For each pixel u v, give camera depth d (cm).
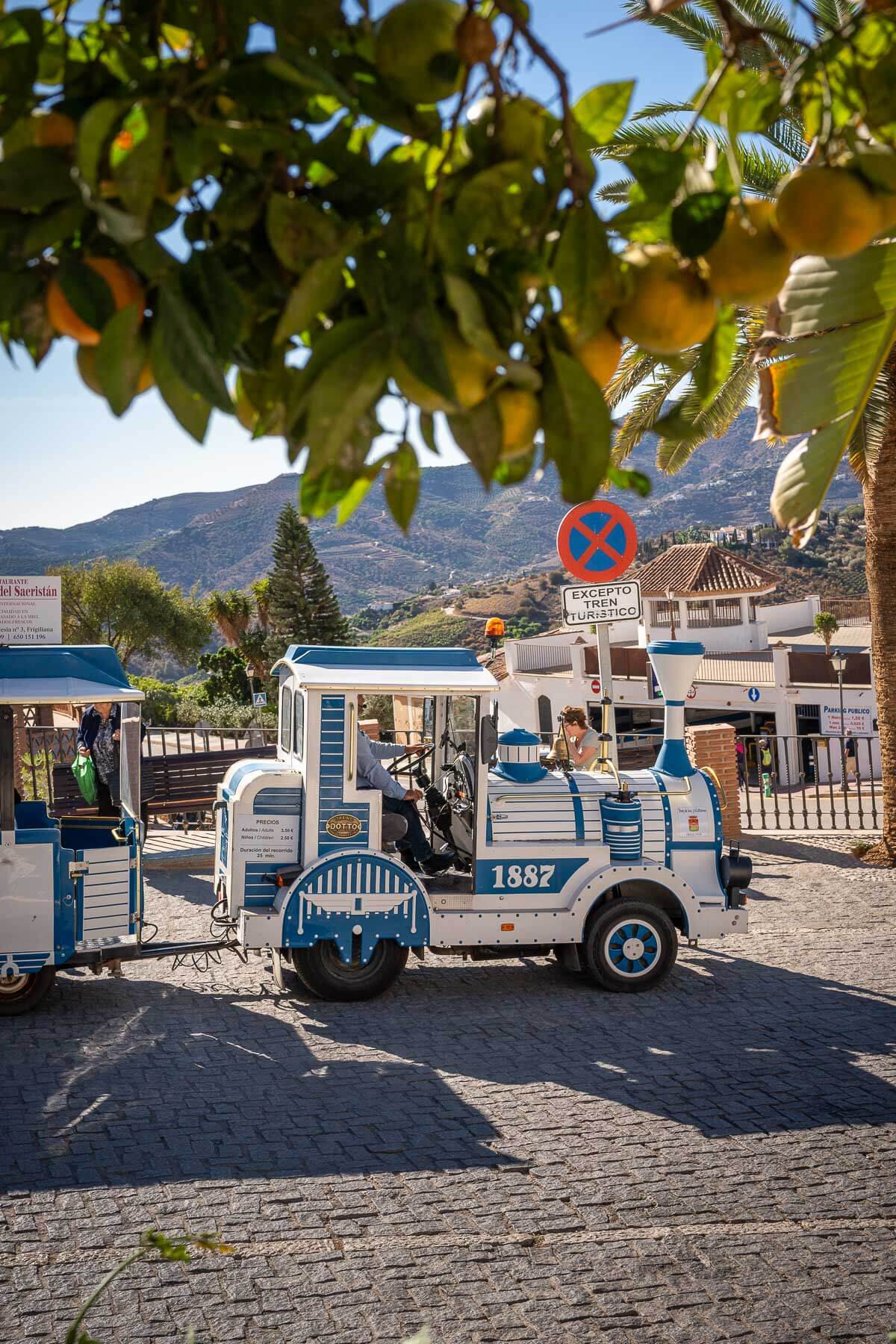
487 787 893
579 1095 706
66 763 1525
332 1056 770
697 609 5131
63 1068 741
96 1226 537
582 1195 575
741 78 97
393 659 905
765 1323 466
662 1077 737
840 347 142
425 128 87
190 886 1295
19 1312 467
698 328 93
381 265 83
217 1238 525
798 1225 546
